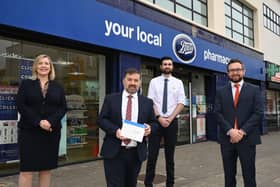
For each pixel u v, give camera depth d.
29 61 7.39
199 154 10.08
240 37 16.67
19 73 7.22
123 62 9.02
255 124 4.62
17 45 7.19
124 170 4.06
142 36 9.57
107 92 9.11
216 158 9.37
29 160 4.37
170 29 10.80
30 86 4.46
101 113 4.07
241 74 4.73
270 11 20.34
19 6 6.36
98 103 9.05
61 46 7.93
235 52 15.16
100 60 9.06
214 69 13.30
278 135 17.27
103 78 9.11
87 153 8.73
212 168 7.98
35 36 7.07
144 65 10.72
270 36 20.05
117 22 8.70
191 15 12.87
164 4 11.34
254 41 18.14
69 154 8.24
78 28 7.59
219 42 13.87
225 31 15.07
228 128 4.67
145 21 9.72
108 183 4.02
